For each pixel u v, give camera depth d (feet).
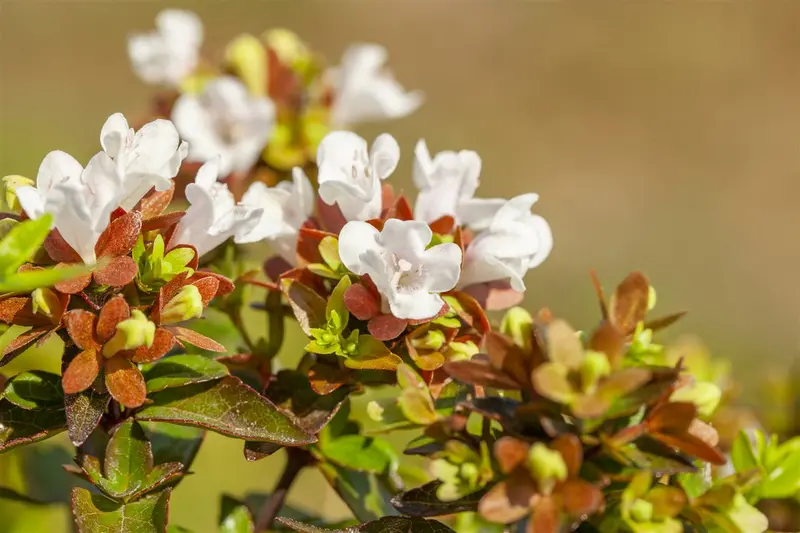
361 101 1.65
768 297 3.86
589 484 1.20
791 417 1.47
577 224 4.16
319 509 1.82
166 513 1.26
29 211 1.23
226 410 1.27
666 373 1.21
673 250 4.07
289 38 1.70
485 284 1.33
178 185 1.57
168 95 1.69
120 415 1.29
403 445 1.60
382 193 1.33
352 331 1.29
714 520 1.24
